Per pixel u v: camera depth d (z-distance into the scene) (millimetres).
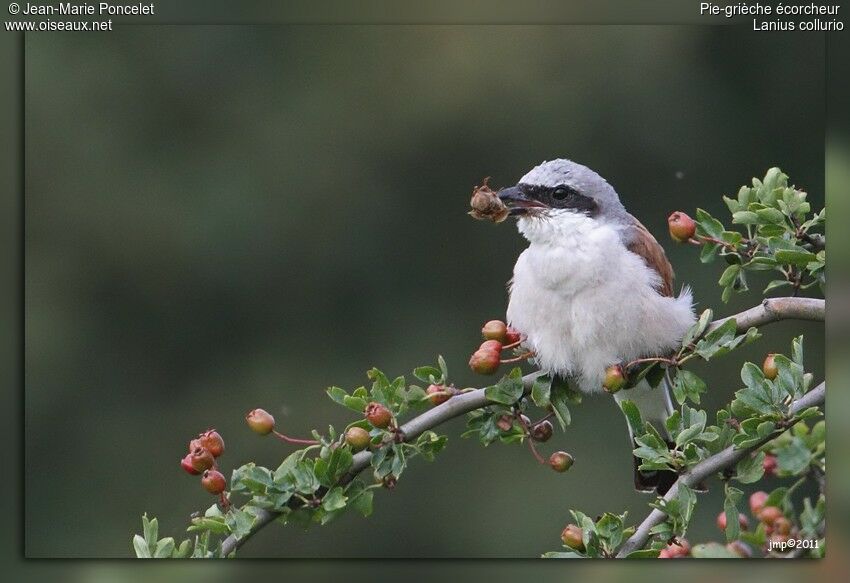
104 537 13117
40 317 13867
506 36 14609
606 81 14438
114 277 14156
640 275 6844
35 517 13219
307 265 14281
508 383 5879
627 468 12281
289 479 5539
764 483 10859
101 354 13914
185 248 14242
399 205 14414
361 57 14617
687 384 5859
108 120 14414
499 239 14297
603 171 14336
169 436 13734
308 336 14086
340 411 13750
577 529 5715
